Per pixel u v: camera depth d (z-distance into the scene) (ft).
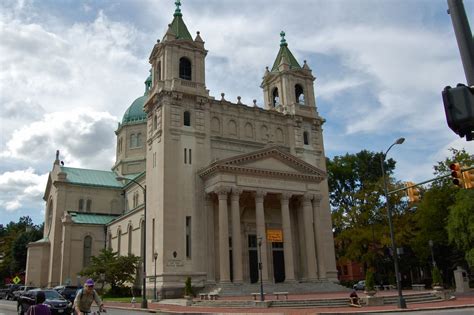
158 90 198.49
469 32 24.82
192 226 183.83
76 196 273.54
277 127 223.92
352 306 120.78
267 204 207.51
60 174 272.10
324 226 218.38
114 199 284.41
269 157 195.21
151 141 203.62
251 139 213.87
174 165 187.62
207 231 186.19
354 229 235.40
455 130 24.39
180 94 196.54
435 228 215.92
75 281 245.45
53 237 260.42
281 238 189.78
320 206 219.61
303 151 224.33
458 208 179.01
